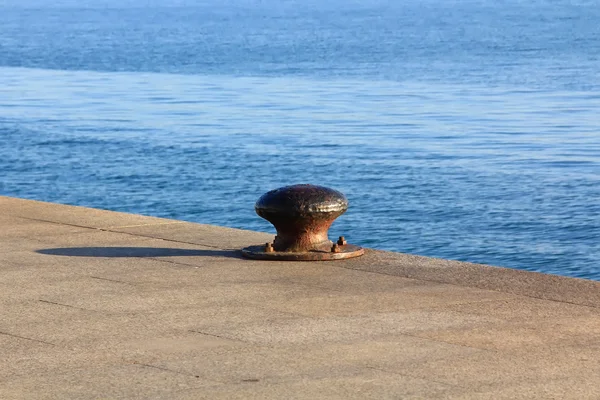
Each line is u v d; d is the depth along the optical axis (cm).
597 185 4097
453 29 18488
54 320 774
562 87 8006
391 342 711
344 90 7894
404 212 3616
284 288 872
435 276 913
